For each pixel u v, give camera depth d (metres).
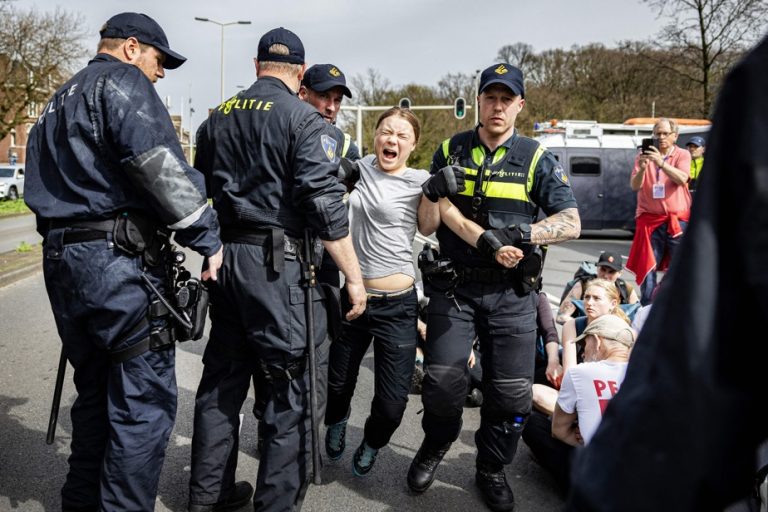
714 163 0.79
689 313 0.78
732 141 0.77
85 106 2.19
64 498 2.51
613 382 2.78
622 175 16.48
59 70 29.33
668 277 0.84
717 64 19.50
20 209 25.00
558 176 2.83
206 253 2.34
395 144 3.00
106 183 2.21
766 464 1.38
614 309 3.78
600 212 16.45
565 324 4.07
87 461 2.49
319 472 2.41
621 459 0.81
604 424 0.86
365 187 3.05
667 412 0.78
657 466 0.78
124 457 2.30
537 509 2.97
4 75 28.66
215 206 2.57
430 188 2.75
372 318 3.02
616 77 41.03
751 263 0.73
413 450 3.58
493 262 2.84
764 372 0.77
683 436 0.77
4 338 5.65
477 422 4.03
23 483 2.99
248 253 2.46
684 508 0.78
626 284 4.74
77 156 2.19
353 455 3.46
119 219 2.24
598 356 2.98
